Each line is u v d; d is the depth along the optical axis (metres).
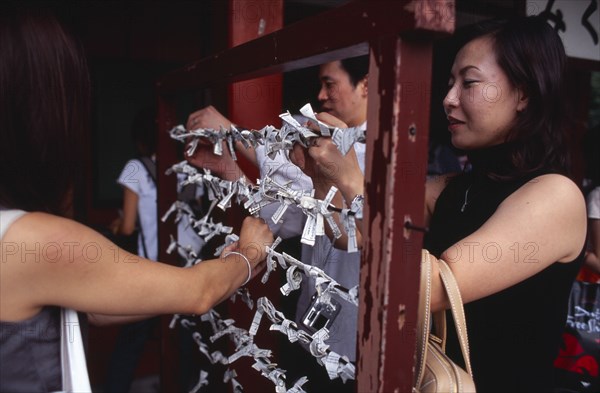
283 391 0.90
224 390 1.32
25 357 0.70
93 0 2.80
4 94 0.67
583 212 0.82
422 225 0.57
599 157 1.83
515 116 0.91
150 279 0.72
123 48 2.93
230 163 1.29
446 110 0.99
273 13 1.45
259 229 0.94
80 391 0.75
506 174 0.93
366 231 0.59
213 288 0.81
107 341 2.80
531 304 0.87
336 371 0.73
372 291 0.59
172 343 1.48
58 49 0.70
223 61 0.95
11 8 0.68
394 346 0.58
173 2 3.04
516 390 0.89
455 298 0.71
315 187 0.90
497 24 0.92
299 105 2.60
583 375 1.48
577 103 3.78
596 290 1.61
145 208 2.25
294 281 0.81
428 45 0.54
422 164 0.56
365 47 0.60
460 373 0.71
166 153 1.41
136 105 3.05
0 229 0.65
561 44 0.91
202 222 1.19
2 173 0.70
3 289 0.65
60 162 0.74
